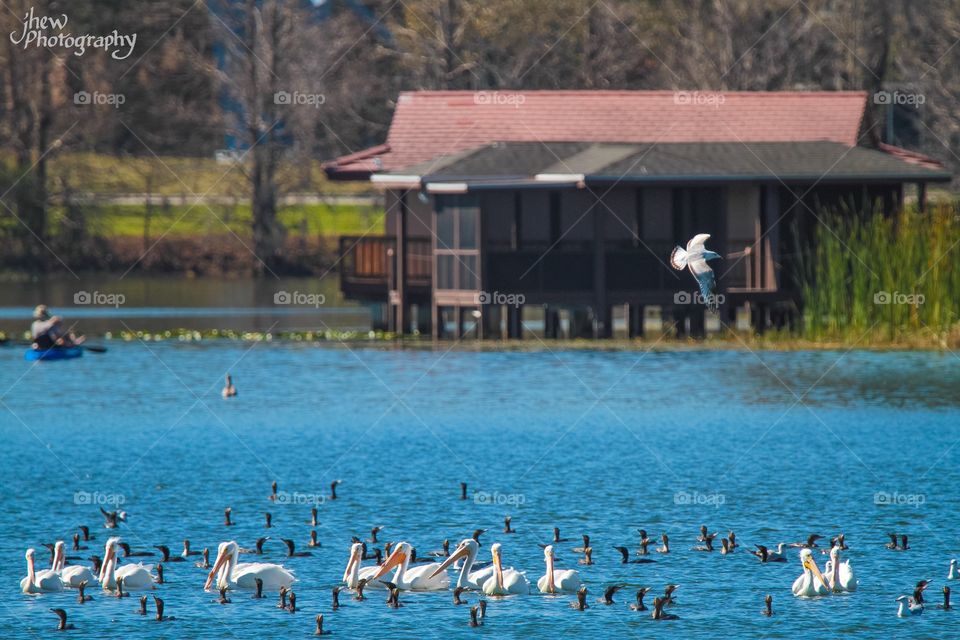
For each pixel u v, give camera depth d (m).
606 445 29.89
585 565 21.11
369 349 44.62
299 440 30.50
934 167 52.09
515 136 52.53
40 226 71.69
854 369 39.16
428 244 48.09
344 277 48.72
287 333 48.66
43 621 18.70
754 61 73.31
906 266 42.78
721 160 45.50
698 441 30.14
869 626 18.50
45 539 22.69
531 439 30.44
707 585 20.16
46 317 43.50
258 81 72.12
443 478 26.83
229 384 36.22
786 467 27.69
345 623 18.61
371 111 79.19
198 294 63.53
